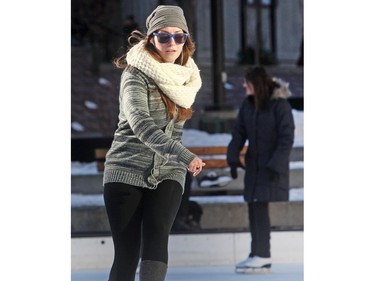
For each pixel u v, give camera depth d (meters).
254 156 16.38
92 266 16.84
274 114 16.36
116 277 8.53
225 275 15.76
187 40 9.08
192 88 8.77
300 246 17.20
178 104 8.66
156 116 8.59
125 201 8.49
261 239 16.08
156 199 8.54
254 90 16.47
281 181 16.27
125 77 8.56
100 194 18.11
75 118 21.70
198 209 17.77
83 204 17.83
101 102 21.95
